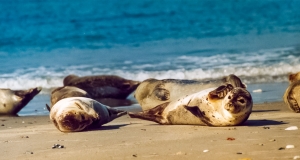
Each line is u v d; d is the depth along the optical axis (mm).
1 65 59469
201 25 83625
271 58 53000
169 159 18594
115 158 19312
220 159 18125
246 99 23828
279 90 39938
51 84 49125
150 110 26641
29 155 20906
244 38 69312
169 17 93062
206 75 47750
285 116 27891
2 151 22062
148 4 111188
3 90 37594
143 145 21266
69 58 62719
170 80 34031
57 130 27016
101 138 23562
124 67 54062
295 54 54500
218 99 24406
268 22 82625
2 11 111938
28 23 94625
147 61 56844
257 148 19312
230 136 21891
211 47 63562
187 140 21672
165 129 24906
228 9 99375
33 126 29953
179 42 69750
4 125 31297
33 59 63219
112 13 101312
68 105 26250
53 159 19859
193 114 25047
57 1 125250
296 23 79750
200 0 113688
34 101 42531
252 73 47375
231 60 53469
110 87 42875
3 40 78500
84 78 43938
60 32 82688
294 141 20078
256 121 26000
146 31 80562
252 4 103250
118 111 28281
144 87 34281
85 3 118125
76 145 22297
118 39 75125
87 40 75812
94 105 26766
